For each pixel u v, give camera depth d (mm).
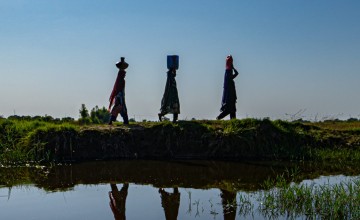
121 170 14430
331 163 16062
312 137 18109
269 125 17938
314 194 10797
